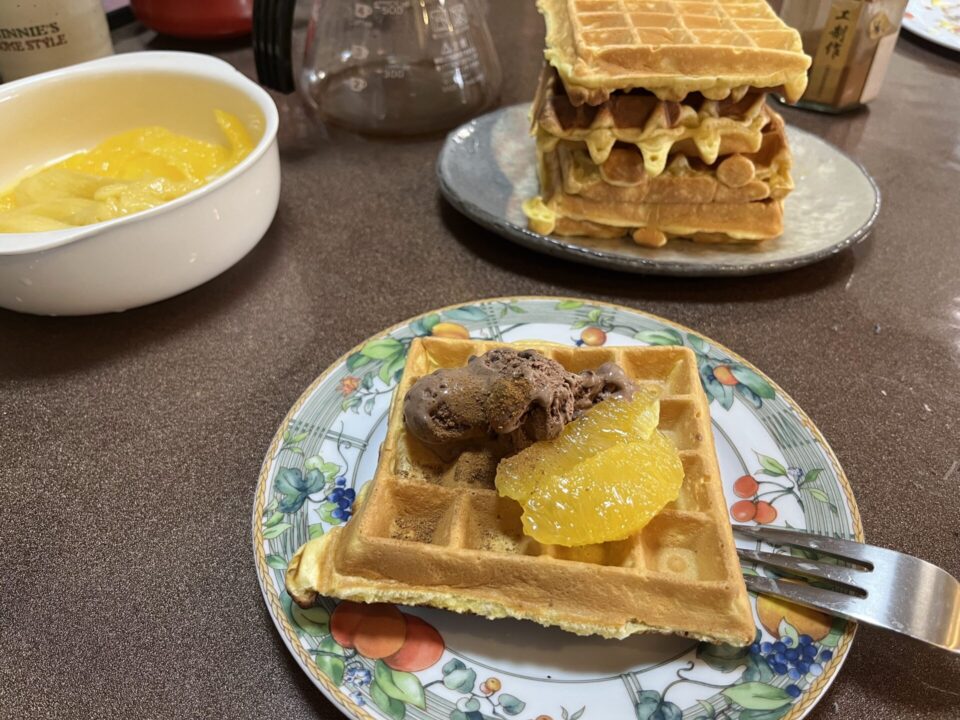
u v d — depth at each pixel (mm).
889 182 442
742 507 244
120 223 288
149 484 265
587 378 231
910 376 314
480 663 205
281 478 248
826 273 370
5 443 280
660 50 333
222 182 309
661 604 203
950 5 632
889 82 552
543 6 414
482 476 232
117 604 229
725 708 194
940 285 364
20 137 373
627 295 355
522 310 317
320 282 360
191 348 323
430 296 353
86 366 313
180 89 385
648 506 208
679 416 253
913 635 201
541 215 367
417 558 209
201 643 219
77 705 205
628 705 196
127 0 608
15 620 224
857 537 232
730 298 354
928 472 274
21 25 439
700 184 358
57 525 251
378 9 455
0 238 281
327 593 210
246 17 561
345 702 193
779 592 215
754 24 365
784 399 278
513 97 518
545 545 213
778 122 371
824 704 206
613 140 349
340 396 276
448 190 387
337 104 471
